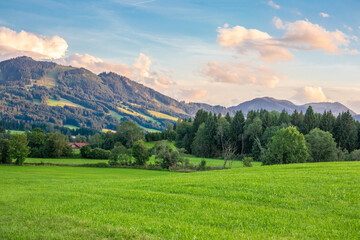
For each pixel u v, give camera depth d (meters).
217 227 14.06
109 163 99.88
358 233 12.87
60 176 62.34
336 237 12.52
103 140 182.38
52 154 123.50
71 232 13.11
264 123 140.00
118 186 28.97
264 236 12.66
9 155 93.56
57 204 19.50
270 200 18.88
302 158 78.75
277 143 80.38
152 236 12.49
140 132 187.50
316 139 94.00
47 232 13.20
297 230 13.46
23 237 12.48
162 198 20.12
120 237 12.42
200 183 25.78
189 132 184.38
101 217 15.70
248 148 142.25
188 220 15.16
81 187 29.80
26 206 18.98
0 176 58.62
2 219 15.76
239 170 41.78
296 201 18.44
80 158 126.56
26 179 52.28
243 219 15.21
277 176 28.64
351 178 25.19
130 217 15.61
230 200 19.39
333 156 92.62
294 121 145.75
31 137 131.50
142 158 98.62
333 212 16.23
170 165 92.81
